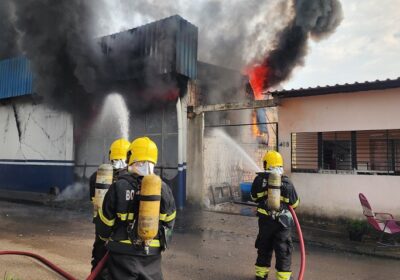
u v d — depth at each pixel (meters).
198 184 10.88
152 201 2.55
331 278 4.88
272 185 4.29
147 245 2.60
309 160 8.65
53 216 9.64
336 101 8.02
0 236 7.14
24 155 15.08
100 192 3.44
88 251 6.08
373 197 7.44
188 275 4.92
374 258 5.82
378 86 7.29
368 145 8.31
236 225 8.33
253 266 5.34
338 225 7.81
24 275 4.71
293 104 8.59
